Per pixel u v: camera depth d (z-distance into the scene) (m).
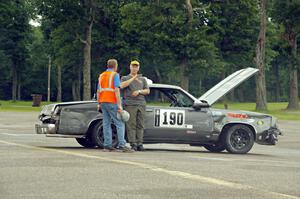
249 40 57.28
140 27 53.75
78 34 56.59
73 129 15.17
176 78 87.81
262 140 16.64
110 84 14.41
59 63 64.50
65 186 8.73
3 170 10.23
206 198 8.03
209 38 53.19
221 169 11.21
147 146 18.42
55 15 52.91
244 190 8.74
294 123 38.44
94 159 12.16
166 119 15.73
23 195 7.99
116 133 15.28
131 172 10.27
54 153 13.38
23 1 58.62
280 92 113.00
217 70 54.56
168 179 9.59
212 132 16.14
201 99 16.75
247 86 110.75
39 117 15.78
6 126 27.48
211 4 55.12
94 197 7.93
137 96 14.97
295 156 16.42
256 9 56.03
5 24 58.44
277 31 58.38
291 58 57.78
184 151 16.47
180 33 52.09
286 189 9.07
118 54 60.09
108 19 60.06
